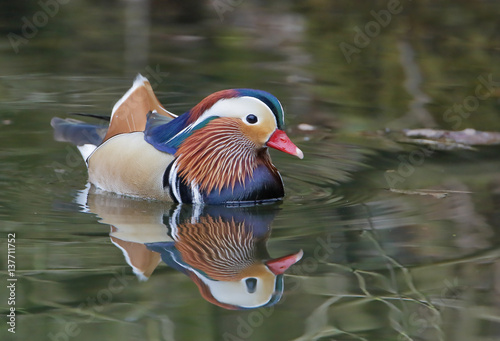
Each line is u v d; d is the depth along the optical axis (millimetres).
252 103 12320
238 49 22047
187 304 8883
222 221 11656
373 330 8484
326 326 8508
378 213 11914
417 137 15836
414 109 17422
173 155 12641
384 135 15977
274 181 12680
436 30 23812
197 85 18734
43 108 17125
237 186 12523
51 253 10172
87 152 14047
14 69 19797
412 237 10906
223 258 10188
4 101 17469
